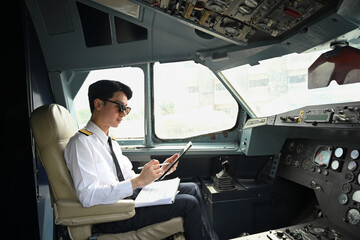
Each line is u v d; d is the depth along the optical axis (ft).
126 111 5.87
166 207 5.75
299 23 4.94
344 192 6.56
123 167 6.73
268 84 8.98
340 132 6.65
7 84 5.22
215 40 7.32
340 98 6.32
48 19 7.34
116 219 5.21
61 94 8.84
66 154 5.19
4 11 5.09
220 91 9.90
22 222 5.59
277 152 9.11
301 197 8.98
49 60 8.14
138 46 8.03
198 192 6.92
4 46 5.15
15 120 5.30
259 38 6.08
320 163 7.37
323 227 6.71
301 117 6.98
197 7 4.96
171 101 9.85
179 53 8.15
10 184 5.45
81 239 5.20
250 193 8.36
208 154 9.77
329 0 4.14
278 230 6.67
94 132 5.76
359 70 5.07
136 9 7.05
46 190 6.76
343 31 4.60
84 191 4.88
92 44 7.95
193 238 5.87
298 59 7.39
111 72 9.09
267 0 4.35
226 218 8.17
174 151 9.73
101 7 7.22
